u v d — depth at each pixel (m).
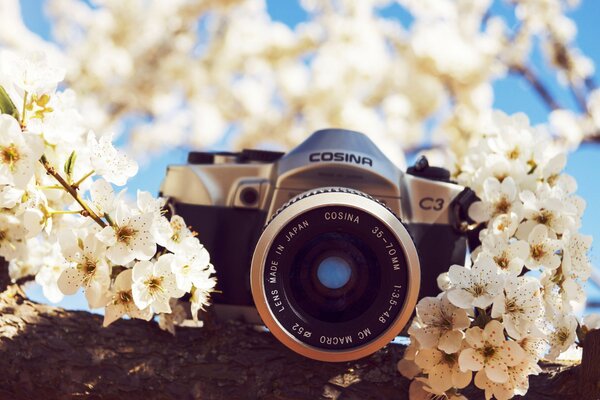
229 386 0.38
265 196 0.43
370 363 0.39
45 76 0.37
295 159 0.42
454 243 0.43
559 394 0.37
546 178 0.44
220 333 0.39
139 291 0.35
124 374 0.38
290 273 0.37
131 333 0.39
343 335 0.37
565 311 0.39
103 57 1.21
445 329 0.36
